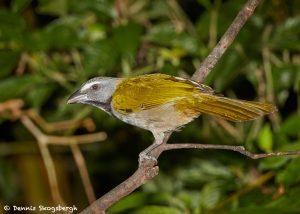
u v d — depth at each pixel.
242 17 9.14
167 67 12.11
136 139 15.62
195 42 11.96
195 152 13.88
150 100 9.54
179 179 14.32
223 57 12.16
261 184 11.98
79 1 12.07
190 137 14.17
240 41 12.02
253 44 12.48
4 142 14.94
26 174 14.09
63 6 12.10
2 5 13.82
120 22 12.23
